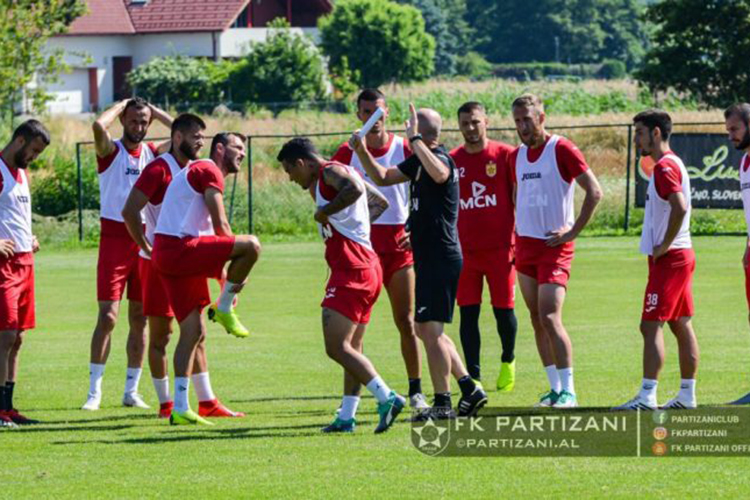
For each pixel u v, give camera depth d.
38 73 103.38
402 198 28.05
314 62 173.50
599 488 18.80
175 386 25.83
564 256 27.02
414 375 27.86
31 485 19.77
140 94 171.62
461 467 20.47
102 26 198.12
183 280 25.59
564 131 98.62
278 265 62.53
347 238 23.78
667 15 130.00
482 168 29.86
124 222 28.28
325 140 104.06
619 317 42.38
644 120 25.59
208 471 20.50
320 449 22.20
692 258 25.53
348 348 23.70
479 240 29.64
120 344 39.81
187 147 27.16
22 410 28.52
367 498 18.41
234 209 79.38
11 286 26.64
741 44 125.69
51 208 83.31
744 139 27.62
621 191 78.19
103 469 20.89
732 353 33.91
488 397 28.67
